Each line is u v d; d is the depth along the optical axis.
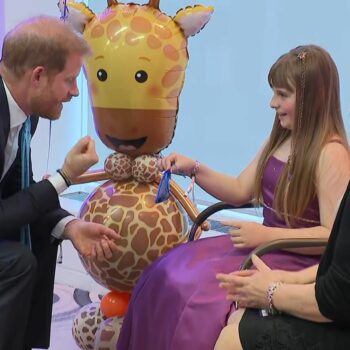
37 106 1.48
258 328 1.20
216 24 2.56
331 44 2.34
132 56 1.64
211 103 2.65
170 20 1.72
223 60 2.58
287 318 1.21
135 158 1.80
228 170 2.68
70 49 1.44
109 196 1.78
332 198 1.47
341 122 1.55
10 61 1.43
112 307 1.86
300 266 1.50
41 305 1.67
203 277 1.46
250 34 2.50
